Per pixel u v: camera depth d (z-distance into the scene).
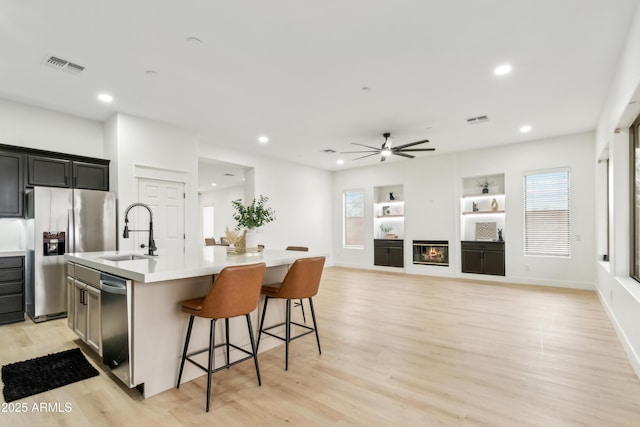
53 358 2.88
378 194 8.97
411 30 2.79
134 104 4.39
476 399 2.23
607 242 5.32
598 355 2.98
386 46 3.04
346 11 2.54
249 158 7.22
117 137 4.66
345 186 9.35
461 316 4.26
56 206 4.11
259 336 3.05
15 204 4.07
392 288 6.16
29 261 4.10
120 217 4.63
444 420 1.99
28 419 2.00
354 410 2.10
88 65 3.35
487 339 3.40
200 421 1.99
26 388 2.35
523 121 5.23
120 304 2.27
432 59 3.28
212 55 3.19
